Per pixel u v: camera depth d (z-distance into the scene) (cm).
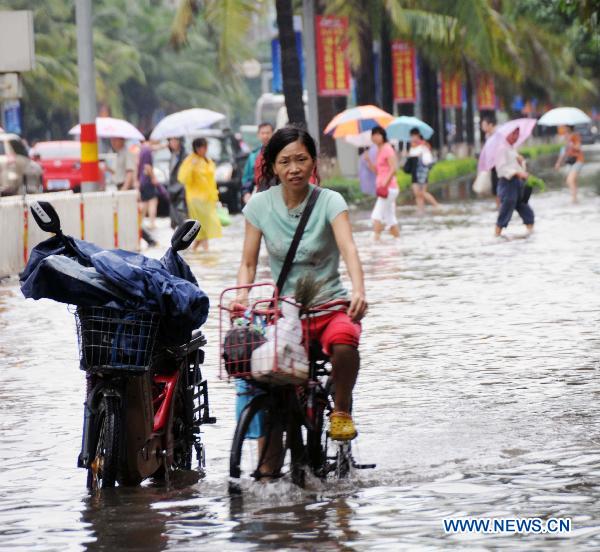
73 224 5078
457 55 11794
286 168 1634
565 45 15175
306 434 1684
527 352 2689
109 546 1452
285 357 1575
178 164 5831
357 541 1435
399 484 1688
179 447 1820
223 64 8712
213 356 2764
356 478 1727
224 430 2067
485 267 4378
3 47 5912
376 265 4562
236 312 1630
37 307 3734
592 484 1653
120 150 6669
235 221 7744
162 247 5894
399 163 10912
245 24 8544
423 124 8756
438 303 3494
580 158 8100
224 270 4534
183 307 1644
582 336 2872
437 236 5791
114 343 1633
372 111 8269
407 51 11425
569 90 17750
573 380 2377
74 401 2330
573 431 1967
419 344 2831
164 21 19275
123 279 1627
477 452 1853
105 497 1677
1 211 4575
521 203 5703
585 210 7288
